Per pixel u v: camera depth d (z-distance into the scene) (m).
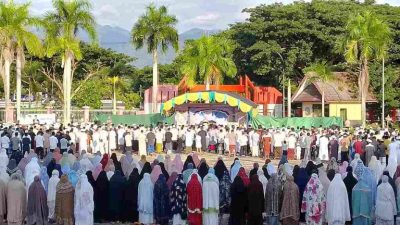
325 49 70.12
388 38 50.56
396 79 62.69
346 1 75.12
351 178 17.91
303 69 64.25
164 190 17.66
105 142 38.16
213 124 42.03
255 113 45.22
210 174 17.45
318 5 68.75
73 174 18.50
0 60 50.06
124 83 81.25
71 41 52.94
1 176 17.70
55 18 52.81
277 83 70.50
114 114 59.88
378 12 72.00
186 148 39.41
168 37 57.12
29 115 49.88
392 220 16.95
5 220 17.56
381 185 17.05
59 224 17.06
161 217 17.67
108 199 18.56
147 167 19.31
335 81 62.12
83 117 61.50
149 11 56.75
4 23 50.31
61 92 74.75
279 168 19.56
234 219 17.45
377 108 62.75
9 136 32.12
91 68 77.06
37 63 71.12
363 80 50.78
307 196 16.70
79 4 52.69
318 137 34.91
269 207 16.98
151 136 38.88
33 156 21.39
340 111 61.00
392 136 31.45
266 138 36.41
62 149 32.78
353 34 49.88
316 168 18.00
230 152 38.00
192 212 17.31
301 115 64.25
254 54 68.69
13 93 82.62
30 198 17.34
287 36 68.00
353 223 17.16
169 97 66.88
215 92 44.28
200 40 58.09
